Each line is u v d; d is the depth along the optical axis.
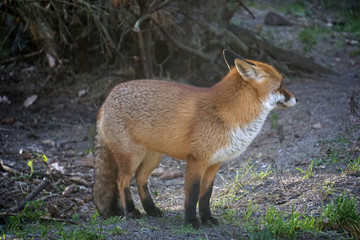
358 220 7.68
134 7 14.45
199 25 16.28
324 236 7.49
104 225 8.03
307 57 17.98
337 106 13.83
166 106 7.87
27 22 14.60
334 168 10.08
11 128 14.05
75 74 17.88
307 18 22.14
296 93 15.54
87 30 16.44
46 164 11.70
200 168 7.67
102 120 8.58
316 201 8.56
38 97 16.55
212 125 7.52
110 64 18.02
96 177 8.84
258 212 8.48
